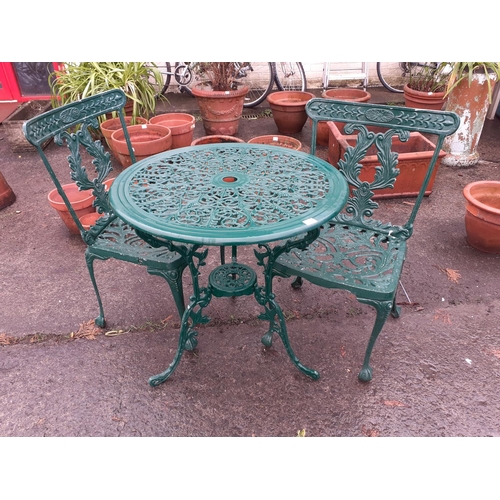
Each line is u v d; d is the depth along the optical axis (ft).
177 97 18.12
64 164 12.57
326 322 6.91
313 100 5.83
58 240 9.07
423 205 10.09
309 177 5.38
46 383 5.95
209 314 7.07
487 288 7.50
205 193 5.00
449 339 6.55
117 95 6.27
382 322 5.17
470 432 5.28
